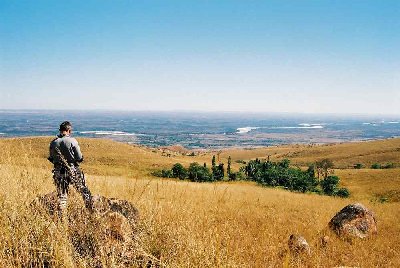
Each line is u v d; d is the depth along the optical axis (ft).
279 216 46.91
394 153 581.53
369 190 275.59
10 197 14.70
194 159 593.83
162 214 18.40
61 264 12.01
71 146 18.58
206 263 13.88
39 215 14.17
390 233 46.21
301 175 307.78
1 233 12.66
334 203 85.05
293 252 24.53
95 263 12.64
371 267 27.20
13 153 17.25
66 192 17.69
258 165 347.77
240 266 15.57
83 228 14.03
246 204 50.96
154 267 14.07
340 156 630.33
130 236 15.25
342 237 38.19
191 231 16.26
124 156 389.60
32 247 12.44
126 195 20.11
